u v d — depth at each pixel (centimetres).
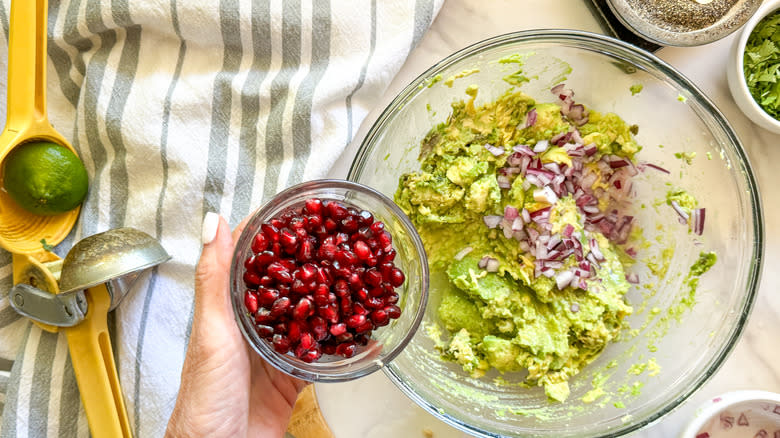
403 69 49
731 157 44
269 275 38
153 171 45
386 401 49
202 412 39
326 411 48
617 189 47
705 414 45
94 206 45
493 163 46
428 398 45
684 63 48
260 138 46
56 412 45
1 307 46
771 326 48
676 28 44
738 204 45
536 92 47
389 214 41
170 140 45
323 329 38
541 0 48
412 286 41
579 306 46
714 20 43
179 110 45
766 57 45
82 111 45
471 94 46
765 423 47
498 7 48
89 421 44
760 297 49
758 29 45
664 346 48
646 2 44
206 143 46
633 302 48
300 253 38
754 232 44
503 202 46
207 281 40
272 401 44
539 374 45
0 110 46
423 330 47
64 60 47
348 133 46
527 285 45
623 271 48
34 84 43
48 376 45
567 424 47
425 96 45
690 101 44
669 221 48
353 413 48
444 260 47
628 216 48
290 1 45
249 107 46
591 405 47
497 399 47
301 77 46
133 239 44
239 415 41
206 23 45
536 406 47
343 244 39
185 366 40
